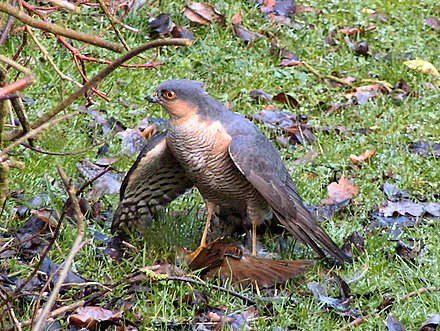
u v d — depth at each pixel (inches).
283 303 315.9
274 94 491.2
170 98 331.6
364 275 339.0
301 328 307.0
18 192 367.2
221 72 495.5
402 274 340.2
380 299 324.5
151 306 310.5
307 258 356.5
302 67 518.6
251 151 333.7
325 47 540.4
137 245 350.9
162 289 319.6
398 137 458.3
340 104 488.1
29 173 375.6
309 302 321.4
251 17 548.4
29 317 294.4
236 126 339.6
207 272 332.8
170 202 367.6
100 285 300.8
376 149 446.0
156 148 338.3
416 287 332.5
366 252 351.3
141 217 358.3
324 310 318.3
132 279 316.2
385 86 510.9
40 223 349.4
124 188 345.1
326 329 305.7
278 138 445.1
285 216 336.5
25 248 336.8
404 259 356.5
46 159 383.6
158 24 513.3
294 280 333.7
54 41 470.0
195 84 338.6
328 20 561.0
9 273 320.8
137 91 460.4
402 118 479.5
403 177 423.5
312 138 453.1
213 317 307.6
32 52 454.6
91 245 340.8
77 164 391.2
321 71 520.7
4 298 274.5
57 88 444.5
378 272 342.0
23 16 203.5
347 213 393.4
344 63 528.1
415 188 419.5
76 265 331.3
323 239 341.7
